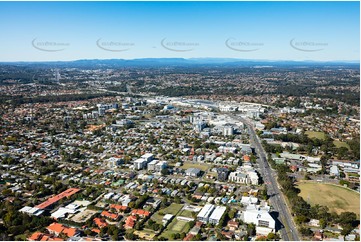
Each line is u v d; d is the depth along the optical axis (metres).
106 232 181.88
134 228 186.50
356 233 181.38
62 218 195.50
